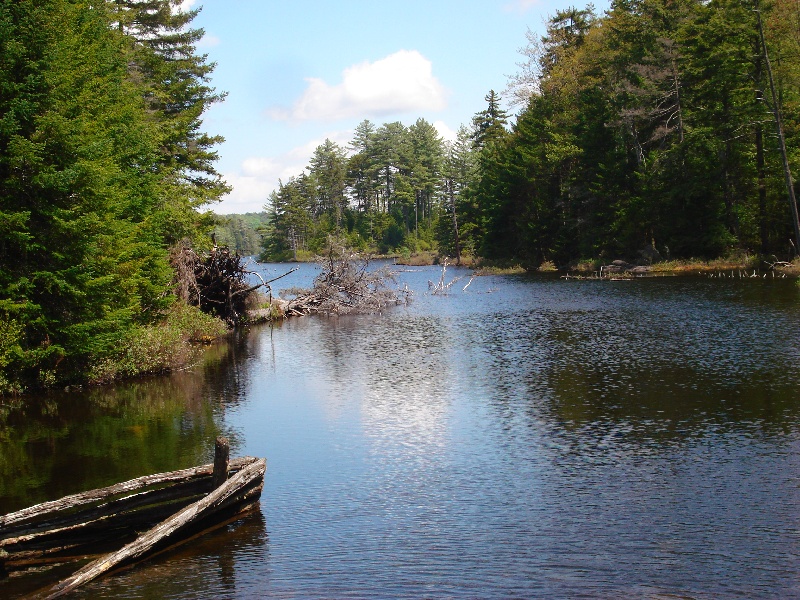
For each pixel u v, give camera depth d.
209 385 19.78
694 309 30.67
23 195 18.70
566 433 13.72
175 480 9.70
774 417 14.02
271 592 7.70
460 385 18.53
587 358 21.30
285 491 11.08
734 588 7.50
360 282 41.62
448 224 92.69
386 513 10.02
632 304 34.34
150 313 25.00
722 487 10.49
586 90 64.50
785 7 46.41
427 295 46.88
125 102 25.72
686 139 51.78
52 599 7.64
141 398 18.22
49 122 18.08
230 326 33.81
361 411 16.17
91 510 9.07
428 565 8.27
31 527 8.76
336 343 27.33
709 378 17.62
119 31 31.45
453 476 11.54
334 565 8.36
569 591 7.52
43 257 19.02
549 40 75.25
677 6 59.00
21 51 18.05
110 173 20.05
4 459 13.00
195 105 39.84
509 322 30.91
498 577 7.90
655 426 13.84
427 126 137.12
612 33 64.81
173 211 28.47
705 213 52.97
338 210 129.88
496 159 80.50
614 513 9.68
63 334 19.23
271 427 14.97
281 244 122.69
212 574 8.20
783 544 8.52
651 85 55.66
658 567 8.02
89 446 13.73
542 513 9.80
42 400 18.19
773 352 20.41
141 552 8.46
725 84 49.16
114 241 20.95
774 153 50.44
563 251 66.75
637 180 57.38
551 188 69.44
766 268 46.50
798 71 46.16
